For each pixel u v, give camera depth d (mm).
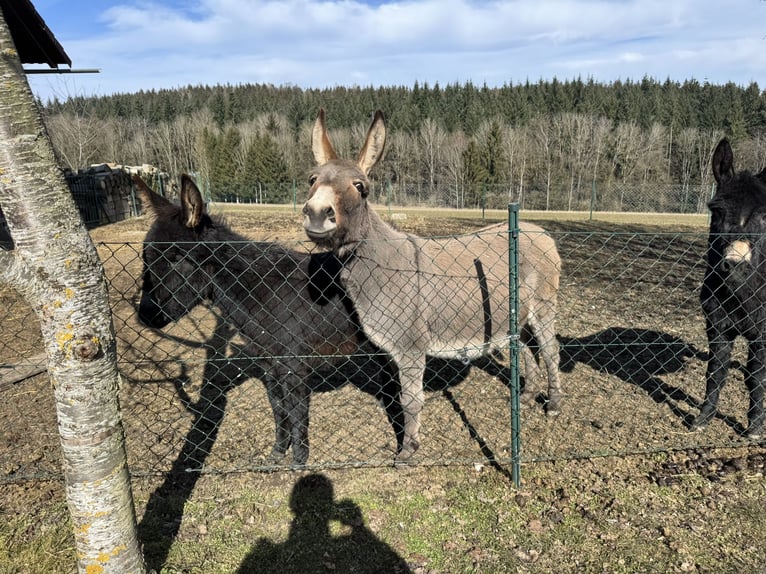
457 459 3734
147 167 25281
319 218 2822
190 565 2803
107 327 2096
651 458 3740
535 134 55219
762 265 3471
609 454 3762
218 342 6375
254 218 21531
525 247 4273
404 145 54219
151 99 84438
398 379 3891
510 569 2752
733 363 5453
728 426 4168
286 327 3613
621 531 3004
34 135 1839
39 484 3486
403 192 39969
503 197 37969
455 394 4871
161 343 6344
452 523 3115
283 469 3664
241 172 50750
